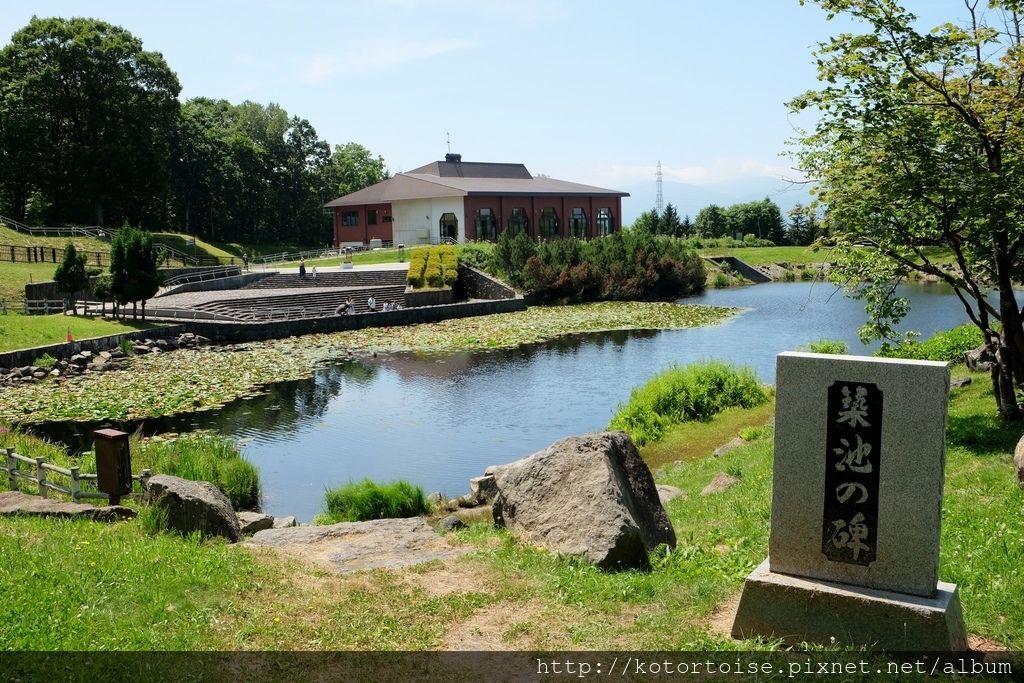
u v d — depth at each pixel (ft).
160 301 127.44
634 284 167.53
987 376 51.80
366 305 134.92
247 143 249.34
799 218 45.32
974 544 23.49
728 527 28.32
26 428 62.49
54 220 188.03
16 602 19.29
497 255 161.99
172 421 65.72
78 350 90.17
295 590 21.95
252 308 126.41
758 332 114.62
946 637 16.56
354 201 219.00
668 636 18.51
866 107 37.24
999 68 34.94
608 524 23.72
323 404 72.08
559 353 98.37
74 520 29.89
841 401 17.79
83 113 184.75
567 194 219.00
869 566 17.76
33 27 178.60
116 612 19.49
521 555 24.36
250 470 46.60
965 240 38.73
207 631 18.89
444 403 72.02
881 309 43.04
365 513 40.09
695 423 57.93
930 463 17.01
